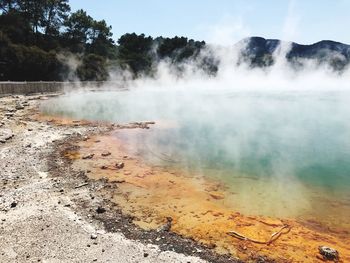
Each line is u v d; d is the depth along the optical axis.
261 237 7.83
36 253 6.83
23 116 24.20
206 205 9.65
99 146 16.19
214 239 7.73
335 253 7.03
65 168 12.66
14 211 8.71
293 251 7.25
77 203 9.48
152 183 11.38
